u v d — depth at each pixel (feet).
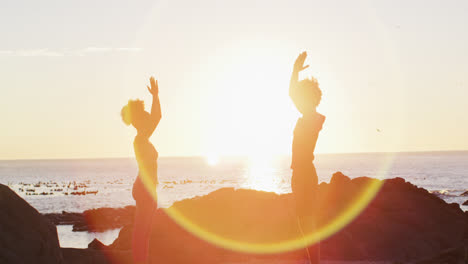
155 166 22.40
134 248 21.70
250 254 35.81
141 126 22.33
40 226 20.47
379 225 38.47
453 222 41.37
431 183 298.15
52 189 315.99
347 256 35.96
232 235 37.35
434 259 31.45
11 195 20.16
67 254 25.93
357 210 40.52
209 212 39.50
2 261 17.62
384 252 36.35
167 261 32.17
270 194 43.39
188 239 36.29
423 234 38.58
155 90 22.54
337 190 42.96
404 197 43.55
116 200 224.74
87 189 310.04
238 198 41.75
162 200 208.33
